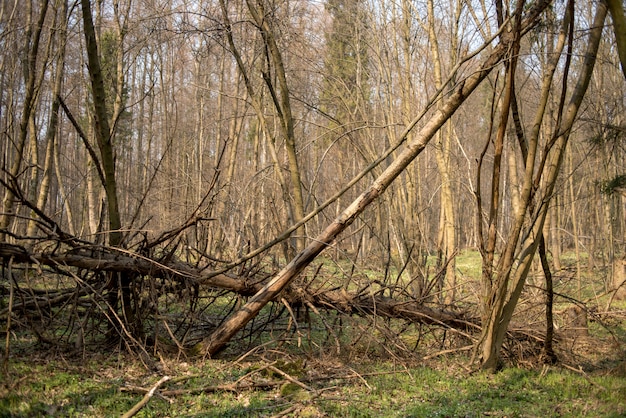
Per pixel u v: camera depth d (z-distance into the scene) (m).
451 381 6.55
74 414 4.63
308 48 10.52
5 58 14.00
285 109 8.90
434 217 20.94
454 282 10.57
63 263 6.20
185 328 7.86
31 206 5.68
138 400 5.10
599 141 7.81
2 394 4.77
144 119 24.45
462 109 15.26
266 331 8.64
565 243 27.94
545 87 6.51
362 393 5.89
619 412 5.45
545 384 6.63
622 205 21.34
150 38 9.83
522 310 8.28
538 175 6.67
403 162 7.02
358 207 7.02
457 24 11.35
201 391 5.48
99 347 6.75
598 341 9.12
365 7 12.77
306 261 6.96
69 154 29.34
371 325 7.50
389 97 12.45
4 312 6.18
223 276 7.18
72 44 15.11
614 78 15.54
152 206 15.52
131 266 6.57
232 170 15.98
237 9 9.32
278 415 4.93
